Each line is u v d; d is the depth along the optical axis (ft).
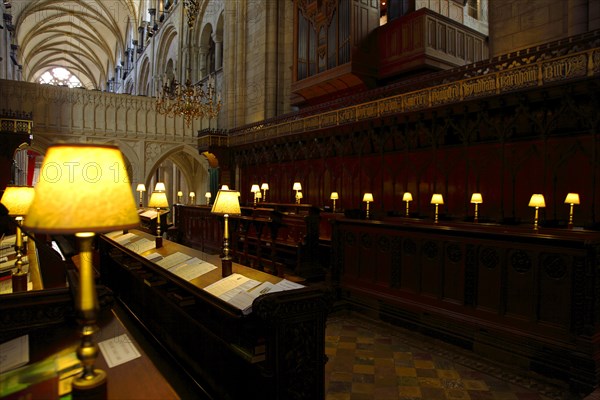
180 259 15.31
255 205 37.50
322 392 10.00
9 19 83.76
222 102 65.00
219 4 70.44
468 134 30.89
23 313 8.48
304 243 25.32
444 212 32.83
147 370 6.73
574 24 27.43
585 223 25.09
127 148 66.80
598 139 24.79
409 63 39.37
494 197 29.94
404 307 19.36
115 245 21.67
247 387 10.03
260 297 9.32
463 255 17.24
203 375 12.64
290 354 9.40
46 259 14.35
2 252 17.76
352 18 40.37
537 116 27.58
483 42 44.65
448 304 17.70
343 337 18.33
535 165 27.94
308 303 9.61
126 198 5.62
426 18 38.47
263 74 55.77
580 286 13.44
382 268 20.85
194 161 84.17
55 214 5.05
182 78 83.20
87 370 5.32
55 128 61.11
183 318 14.26
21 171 89.66
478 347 16.34
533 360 14.58
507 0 34.01
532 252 14.93
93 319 5.27
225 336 10.96
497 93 27.96
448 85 30.83
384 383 13.91
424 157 34.14
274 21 55.83
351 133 39.83
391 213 33.73
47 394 5.07
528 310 15.02
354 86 44.04
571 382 13.28
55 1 118.73
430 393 13.24
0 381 5.09
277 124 48.16
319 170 43.88
